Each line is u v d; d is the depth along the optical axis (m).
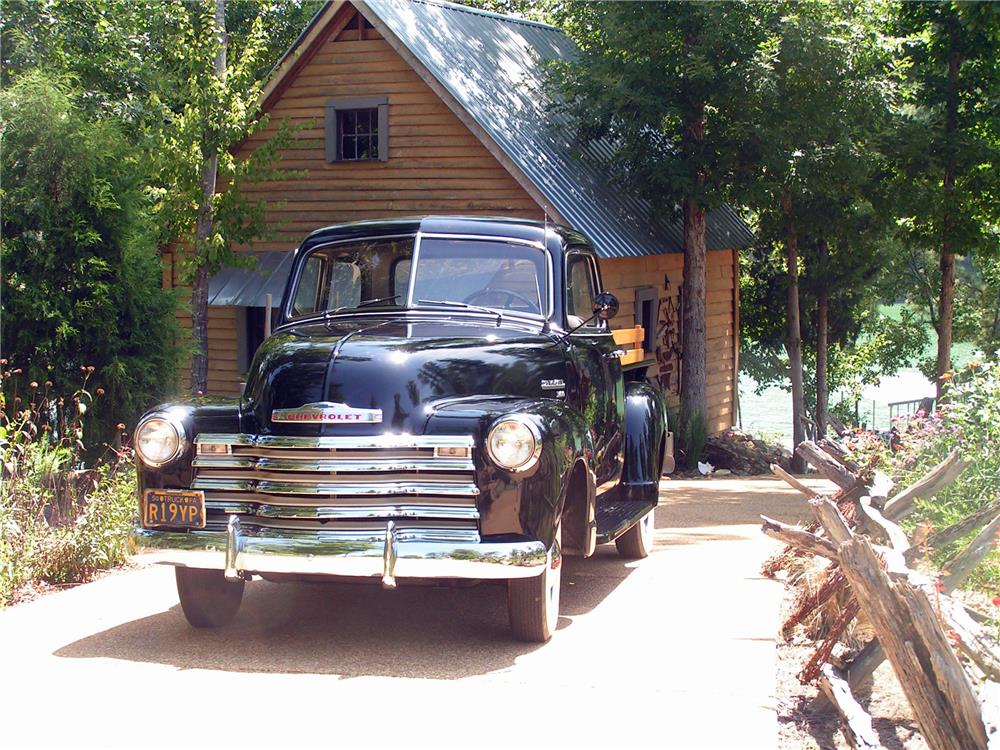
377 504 5.81
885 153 19.47
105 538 8.16
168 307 11.20
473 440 5.80
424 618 6.89
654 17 16.59
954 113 21.27
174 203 16.83
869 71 17.42
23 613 6.99
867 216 22.80
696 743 4.78
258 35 17.36
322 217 19.38
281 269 19.20
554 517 5.89
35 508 8.42
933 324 35.44
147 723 5.00
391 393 5.98
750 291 29.20
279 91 19.36
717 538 9.81
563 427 6.10
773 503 12.55
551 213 17.12
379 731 4.91
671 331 20.86
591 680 5.61
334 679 5.64
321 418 5.91
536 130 18.64
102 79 20.09
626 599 7.34
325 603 7.30
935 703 4.18
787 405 57.66
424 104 18.50
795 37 16.25
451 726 4.97
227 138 16.95
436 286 7.30
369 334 6.73
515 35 21.97
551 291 7.30
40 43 19.19
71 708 5.20
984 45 20.69
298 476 5.86
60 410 10.38
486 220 7.60
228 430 6.14
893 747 4.92
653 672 5.74
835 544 4.98
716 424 23.06
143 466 6.11
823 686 5.12
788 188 18.03
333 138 19.19
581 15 18.50
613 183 18.20
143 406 10.94
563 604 7.21
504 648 6.20
